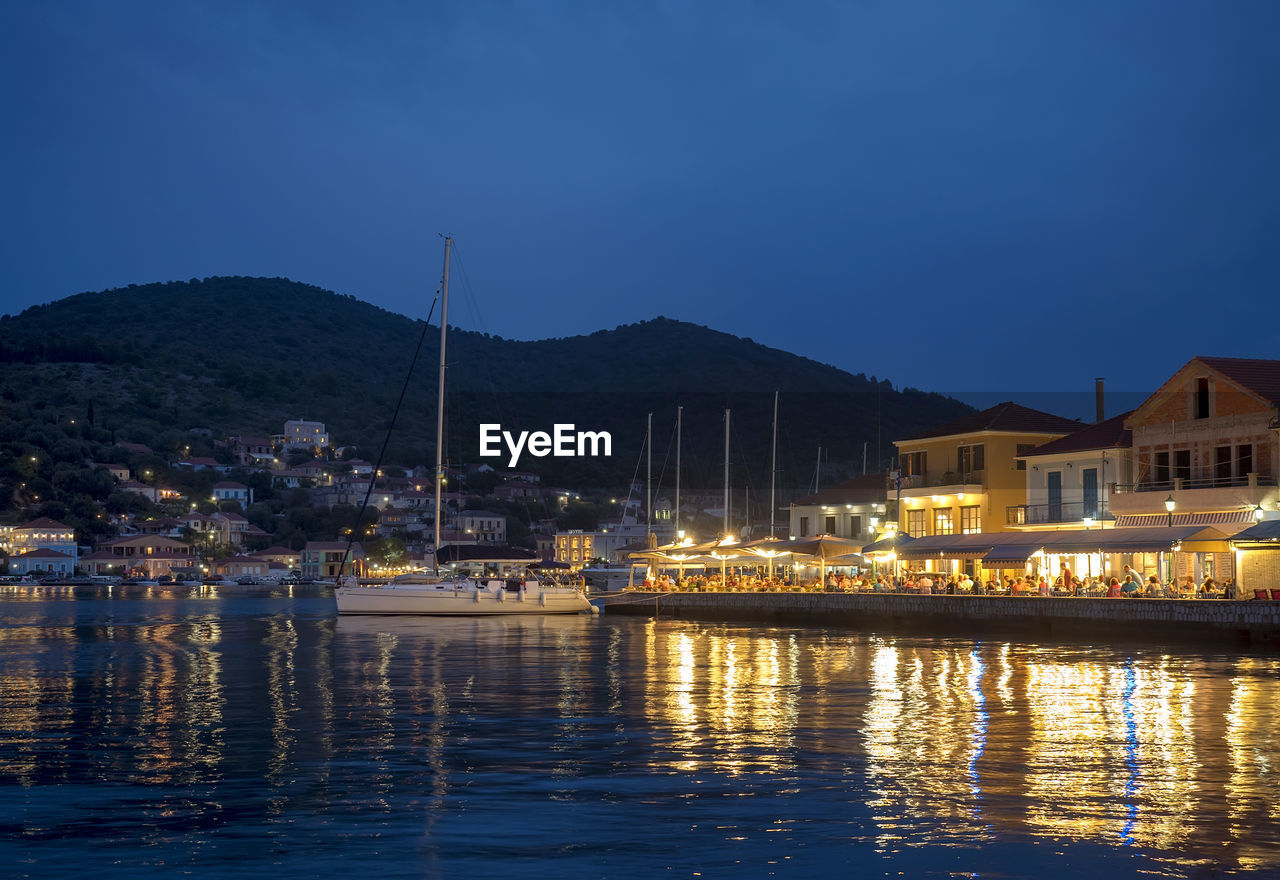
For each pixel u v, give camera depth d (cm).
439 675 3912
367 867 1527
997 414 8044
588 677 3800
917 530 8425
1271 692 3192
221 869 1521
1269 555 5341
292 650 5209
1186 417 6288
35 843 1645
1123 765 2153
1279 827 1703
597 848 1609
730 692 3328
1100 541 5566
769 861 1548
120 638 6341
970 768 2136
